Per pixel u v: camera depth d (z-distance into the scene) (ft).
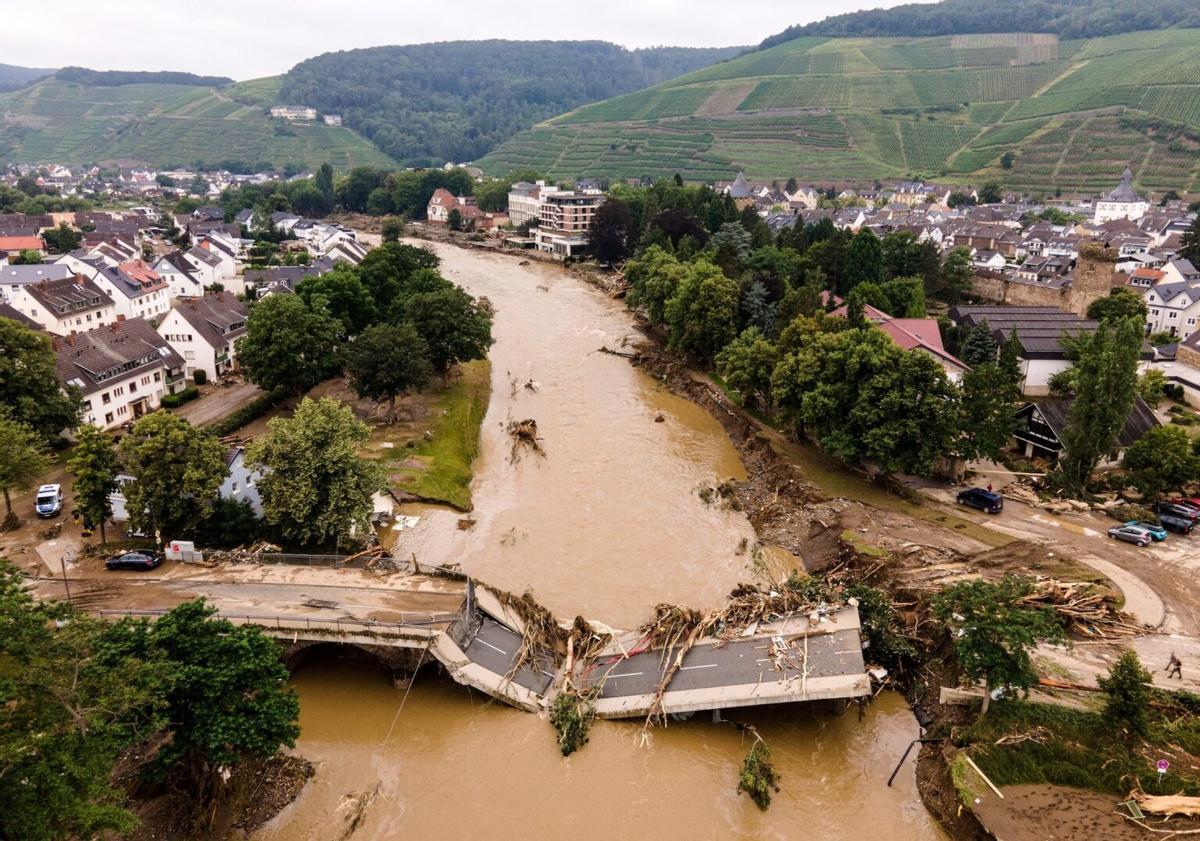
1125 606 181.06
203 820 129.08
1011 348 291.38
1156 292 426.10
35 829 97.55
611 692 163.63
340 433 206.69
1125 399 224.74
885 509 233.55
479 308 378.32
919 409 232.53
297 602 178.70
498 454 295.28
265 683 130.52
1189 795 130.21
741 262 457.27
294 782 144.15
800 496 246.68
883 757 152.56
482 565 214.69
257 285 468.75
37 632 112.47
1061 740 143.33
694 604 197.57
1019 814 130.72
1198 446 235.40
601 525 239.50
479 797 142.61
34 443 237.25
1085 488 240.32
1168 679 156.35
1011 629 140.87
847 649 165.17
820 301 376.27
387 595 183.83
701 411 343.67
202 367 351.05
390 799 142.10
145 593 181.47
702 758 151.84
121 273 448.24
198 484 194.80
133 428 204.03
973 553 205.46
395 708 164.14
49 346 271.69
